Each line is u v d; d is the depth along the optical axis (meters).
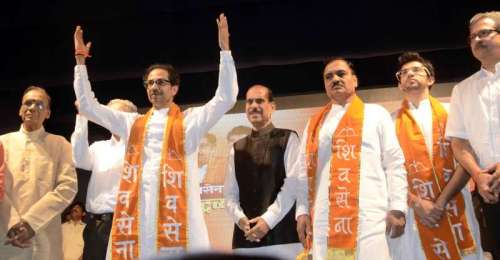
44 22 5.26
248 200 3.29
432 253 2.87
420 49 5.01
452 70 5.55
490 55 2.79
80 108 2.89
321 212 2.78
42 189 3.35
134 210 2.75
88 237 3.24
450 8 4.92
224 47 2.84
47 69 5.53
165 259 0.57
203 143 5.87
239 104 6.04
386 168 2.80
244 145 3.45
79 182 6.93
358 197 2.72
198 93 6.16
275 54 5.20
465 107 2.88
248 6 5.23
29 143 3.44
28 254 3.26
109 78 5.54
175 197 2.75
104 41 5.46
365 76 5.80
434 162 2.99
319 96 5.92
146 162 2.82
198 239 2.74
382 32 5.02
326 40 5.11
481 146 2.76
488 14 2.86
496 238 2.64
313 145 2.94
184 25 5.36
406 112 3.17
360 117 2.89
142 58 5.41
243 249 3.24
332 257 2.67
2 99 6.07
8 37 5.59
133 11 5.10
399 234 2.65
